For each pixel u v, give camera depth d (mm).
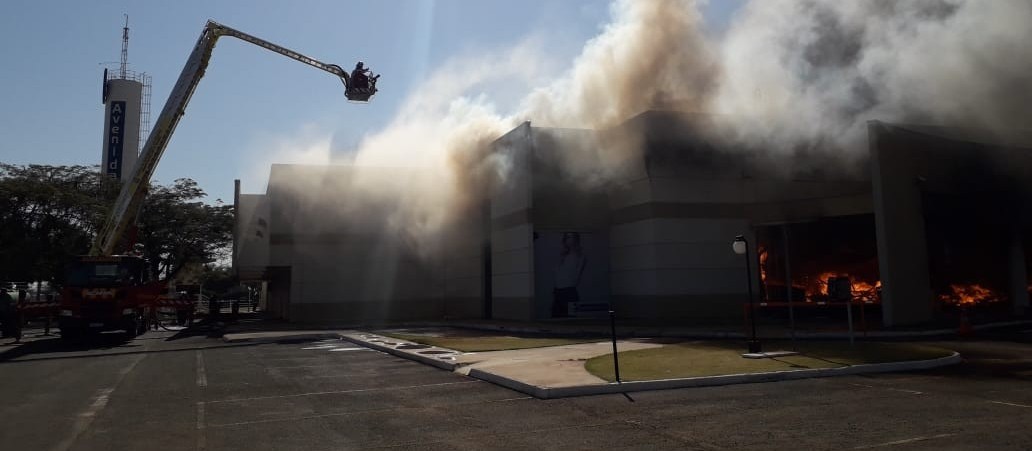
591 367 10891
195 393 10023
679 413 7664
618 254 25281
